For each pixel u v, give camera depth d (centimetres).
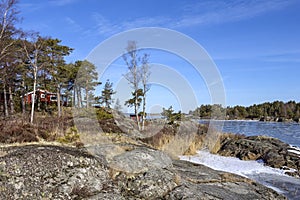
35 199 505
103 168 643
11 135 898
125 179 621
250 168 1062
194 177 750
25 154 623
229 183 736
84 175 594
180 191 589
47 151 656
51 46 2006
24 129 969
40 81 2194
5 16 1817
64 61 2066
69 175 581
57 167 593
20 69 2091
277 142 1512
